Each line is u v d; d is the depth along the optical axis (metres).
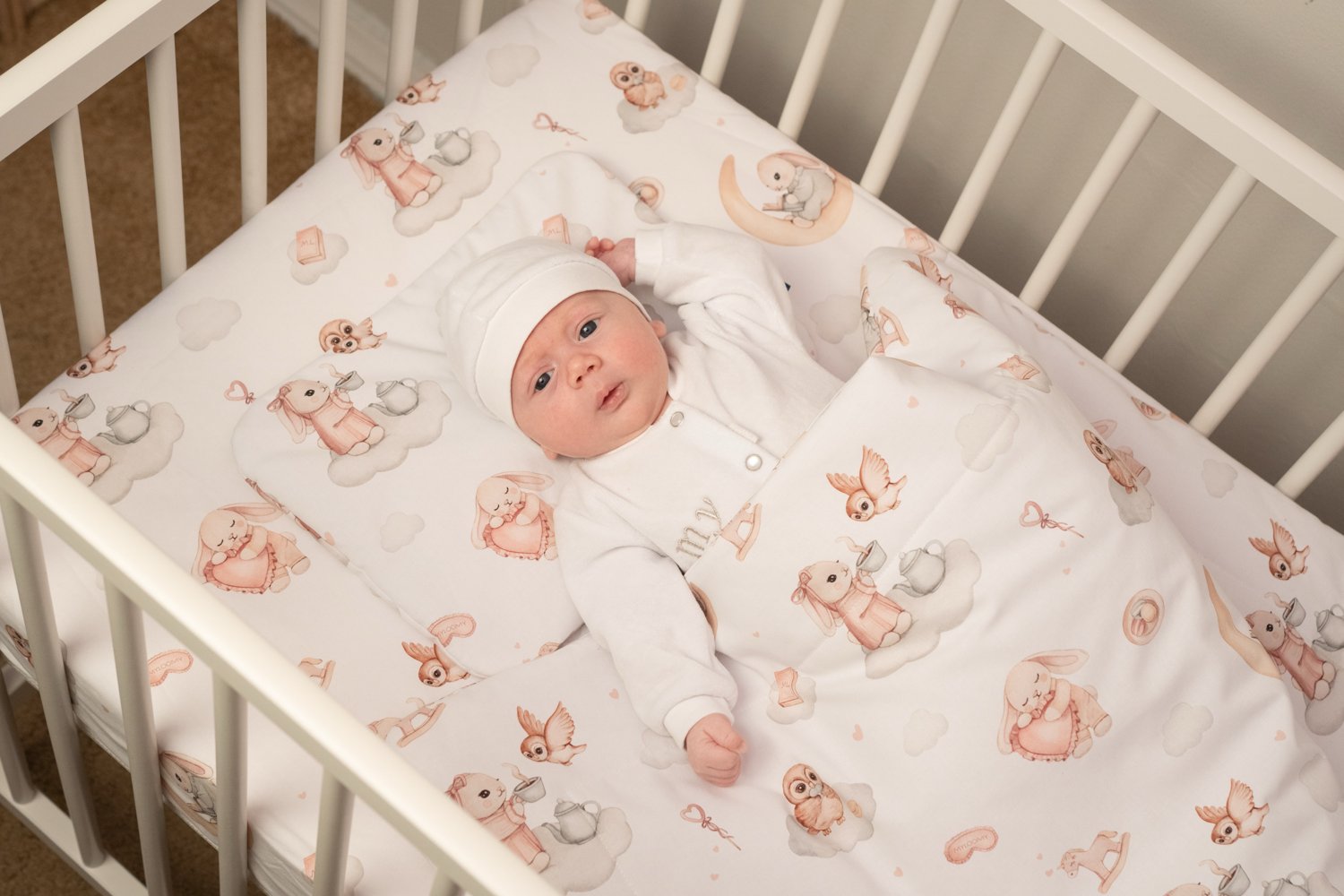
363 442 1.28
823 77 1.65
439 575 1.24
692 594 1.23
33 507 0.81
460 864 0.73
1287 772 1.11
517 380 1.26
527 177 1.40
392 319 1.34
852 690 1.17
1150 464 1.32
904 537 1.15
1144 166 1.43
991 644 1.12
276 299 1.33
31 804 1.39
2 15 1.92
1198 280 1.48
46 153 1.90
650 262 1.35
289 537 1.23
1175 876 1.10
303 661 1.18
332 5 1.24
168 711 1.09
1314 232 1.34
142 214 1.89
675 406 1.30
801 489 1.17
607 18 1.49
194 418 1.26
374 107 2.04
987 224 1.63
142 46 1.05
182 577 0.79
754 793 1.17
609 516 1.28
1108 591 1.12
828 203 1.42
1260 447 1.57
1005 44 1.44
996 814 1.11
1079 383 1.34
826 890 1.11
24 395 1.76
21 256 1.84
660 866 1.10
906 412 1.15
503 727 1.16
